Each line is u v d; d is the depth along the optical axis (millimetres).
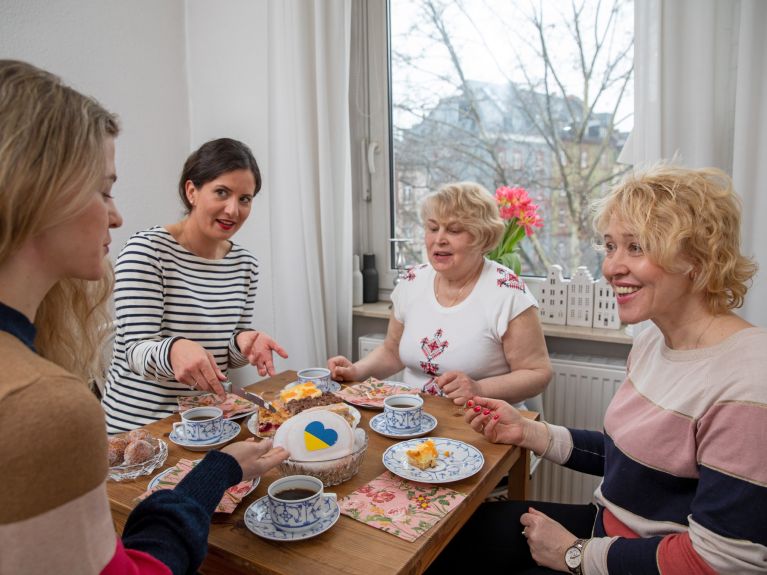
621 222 1036
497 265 1810
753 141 1662
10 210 555
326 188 2352
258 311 2652
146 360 1367
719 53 1741
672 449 983
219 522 948
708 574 858
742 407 865
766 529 827
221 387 1255
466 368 1737
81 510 542
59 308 832
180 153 2688
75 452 530
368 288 2646
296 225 2416
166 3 2562
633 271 1025
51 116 576
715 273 976
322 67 2281
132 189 2477
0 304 585
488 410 1297
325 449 1067
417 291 1891
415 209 2617
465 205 1693
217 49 2594
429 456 1112
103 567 567
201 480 817
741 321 999
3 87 572
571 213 2279
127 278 1531
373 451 1229
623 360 2055
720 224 959
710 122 1728
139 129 2488
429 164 2549
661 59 1738
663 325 1065
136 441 1141
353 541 894
